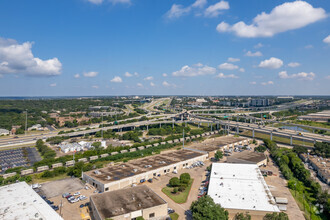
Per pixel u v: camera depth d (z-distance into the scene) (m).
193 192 120.69
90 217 93.69
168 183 132.88
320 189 116.81
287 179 143.25
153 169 141.88
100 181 121.56
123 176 129.25
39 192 118.25
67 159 180.88
